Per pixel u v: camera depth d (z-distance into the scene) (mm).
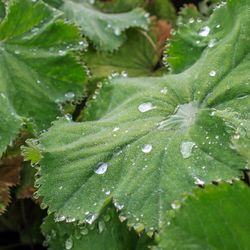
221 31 300
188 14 388
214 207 222
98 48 367
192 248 218
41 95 323
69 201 256
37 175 271
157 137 265
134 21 388
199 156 251
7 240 358
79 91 330
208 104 274
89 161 264
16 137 302
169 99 283
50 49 333
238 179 237
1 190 310
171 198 241
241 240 221
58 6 367
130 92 302
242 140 250
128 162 261
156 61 385
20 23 330
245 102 266
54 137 278
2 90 313
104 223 264
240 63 278
